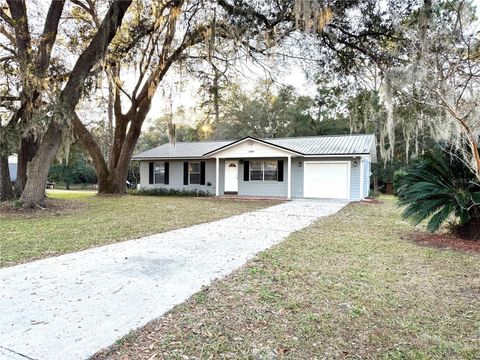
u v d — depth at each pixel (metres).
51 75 10.43
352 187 16.19
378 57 8.27
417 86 6.54
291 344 2.57
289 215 10.33
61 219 8.91
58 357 2.37
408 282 3.98
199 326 2.85
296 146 17.59
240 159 18.33
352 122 9.91
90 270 4.42
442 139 6.74
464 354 2.45
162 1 9.82
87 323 2.88
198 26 10.05
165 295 3.54
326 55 9.64
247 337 2.67
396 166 24.38
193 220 9.05
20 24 10.16
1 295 3.51
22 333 2.70
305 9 6.77
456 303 3.37
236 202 14.66
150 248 5.73
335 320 2.97
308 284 3.88
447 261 4.93
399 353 2.46
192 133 27.47
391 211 11.47
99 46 9.88
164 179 20.31
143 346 2.53
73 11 12.70
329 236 6.83
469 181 6.35
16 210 10.02
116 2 9.48
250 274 4.25
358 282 3.96
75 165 31.58
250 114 30.69
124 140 17.14
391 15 7.36
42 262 4.81
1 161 12.02
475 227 6.58
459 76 5.65
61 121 9.75
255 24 8.81
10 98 11.06
